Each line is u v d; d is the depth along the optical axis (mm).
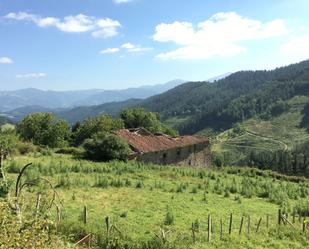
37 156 50062
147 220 26016
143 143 62969
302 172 131750
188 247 20000
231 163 185000
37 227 10133
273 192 41469
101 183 35719
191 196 35906
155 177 44531
